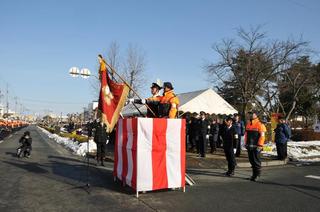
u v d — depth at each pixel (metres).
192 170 12.25
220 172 11.83
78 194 7.92
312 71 33.41
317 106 46.94
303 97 43.03
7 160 14.54
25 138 15.99
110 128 8.62
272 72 29.86
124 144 8.45
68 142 25.47
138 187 7.56
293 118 52.38
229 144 10.92
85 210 6.60
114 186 8.81
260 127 9.99
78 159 15.43
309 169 12.80
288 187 9.02
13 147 21.97
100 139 13.13
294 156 17.48
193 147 17.78
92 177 10.26
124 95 8.70
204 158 14.81
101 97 8.77
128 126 8.17
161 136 7.88
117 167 9.07
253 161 10.05
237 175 11.12
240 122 17.02
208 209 6.70
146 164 7.66
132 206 6.88
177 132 8.10
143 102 8.82
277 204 7.16
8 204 7.04
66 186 8.84
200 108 22.62
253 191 8.45
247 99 30.06
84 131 38.94
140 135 7.62
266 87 33.69
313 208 6.88
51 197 7.64
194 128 17.53
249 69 29.80
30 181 9.55
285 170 12.51
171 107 8.45
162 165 7.88
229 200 7.45
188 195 7.88
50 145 25.52
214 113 23.00
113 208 6.73
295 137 31.45
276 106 40.28
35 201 7.29
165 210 6.60
